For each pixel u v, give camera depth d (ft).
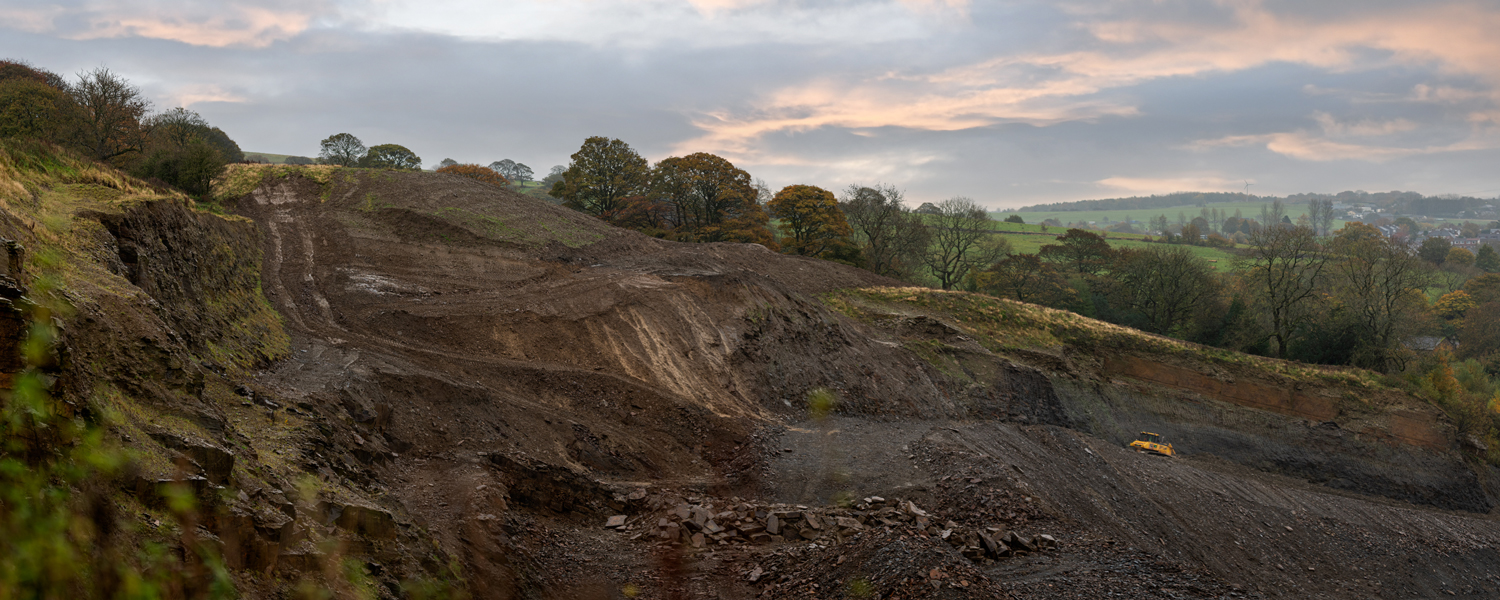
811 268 183.62
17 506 10.88
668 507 60.44
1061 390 149.59
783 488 75.51
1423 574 94.43
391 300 104.42
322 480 38.32
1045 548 61.87
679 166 224.12
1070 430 128.77
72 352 26.91
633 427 88.79
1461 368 201.46
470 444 65.72
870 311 159.53
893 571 42.73
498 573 41.14
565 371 93.56
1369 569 92.32
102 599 12.73
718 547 54.75
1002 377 144.05
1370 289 198.39
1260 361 167.63
